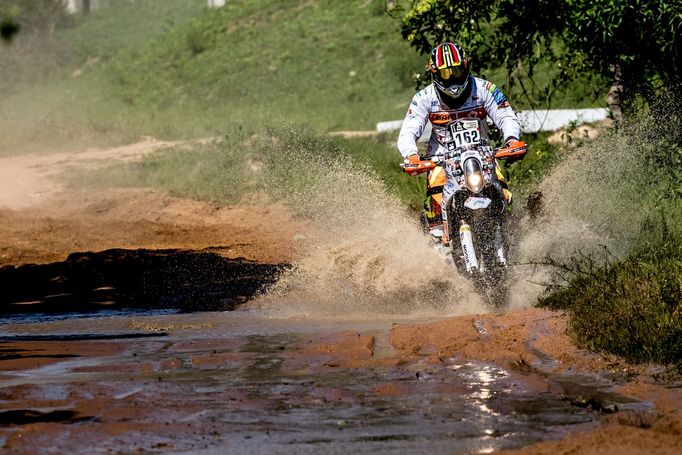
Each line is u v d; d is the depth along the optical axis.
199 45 102.81
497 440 10.62
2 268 29.64
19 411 12.17
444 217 20.84
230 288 24.48
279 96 86.94
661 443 10.20
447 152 20.92
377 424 11.37
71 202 46.88
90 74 104.69
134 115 86.88
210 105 88.88
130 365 15.16
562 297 18.44
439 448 10.37
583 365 14.21
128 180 52.38
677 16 27.88
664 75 31.06
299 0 108.31
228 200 45.28
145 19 120.38
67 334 18.72
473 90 21.19
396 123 56.62
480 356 15.07
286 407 12.23
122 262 29.84
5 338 18.34
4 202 48.56
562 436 10.73
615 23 29.30
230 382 13.70
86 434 11.07
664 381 13.16
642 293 16.67
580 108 47.97
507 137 21.11
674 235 21.67
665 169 29.47
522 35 32.84
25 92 102.81
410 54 85.75
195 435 11.02
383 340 16.95
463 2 32.06
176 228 39.00
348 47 92.75
